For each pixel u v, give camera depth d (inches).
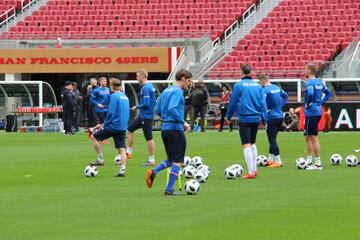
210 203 711.1
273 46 2437.3
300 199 733.9
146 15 2679.6
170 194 769.6
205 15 2640.3
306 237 547.8
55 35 2596.0
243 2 2659.9
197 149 1375.5
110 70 2372.0
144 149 1397.6
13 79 2421.3
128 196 764.6
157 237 552.1
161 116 767.7
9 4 2797.7
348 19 2508.6
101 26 2659.9
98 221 619.2
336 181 884.0
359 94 2073.1
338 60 2297.0
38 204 716.0
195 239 544.4
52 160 1195.9
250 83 921.5
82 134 1929.1
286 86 2124.8
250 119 916.6
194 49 2443.4
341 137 1701.5
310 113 1019.3
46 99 2220.7
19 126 2149.4
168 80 2271.2
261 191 795.4
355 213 649.0
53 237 555.8
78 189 828.6
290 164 1101.1
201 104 1948.8
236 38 2564.0
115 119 954.1
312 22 2509.8
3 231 579.8
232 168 919.0
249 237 550.3
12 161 1183.6
